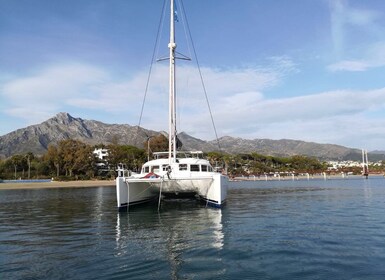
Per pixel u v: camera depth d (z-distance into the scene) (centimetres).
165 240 984
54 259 779
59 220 1504
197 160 1873
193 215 1543
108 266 712
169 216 1518
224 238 999
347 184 5803
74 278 637
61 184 7000
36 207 2216
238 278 630
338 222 1309
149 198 1933
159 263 730
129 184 1664
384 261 732
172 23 1867
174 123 1825
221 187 1745
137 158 9612
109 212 1780
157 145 4788
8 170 10006
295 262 732
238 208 1866
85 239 1024
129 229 1194
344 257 769
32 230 1231
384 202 2192
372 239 971
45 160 9806
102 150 11069
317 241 947
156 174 1656
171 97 1833
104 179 8856
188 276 643
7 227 1318
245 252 822
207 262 737
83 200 2805
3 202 2734
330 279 620
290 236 1024
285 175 12006
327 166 15775
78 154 8950
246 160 12769
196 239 991
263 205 2056
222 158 9781
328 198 2609
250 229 1156
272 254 801
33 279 637
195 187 1795
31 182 7681
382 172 14100
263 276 640
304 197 2758
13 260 778
